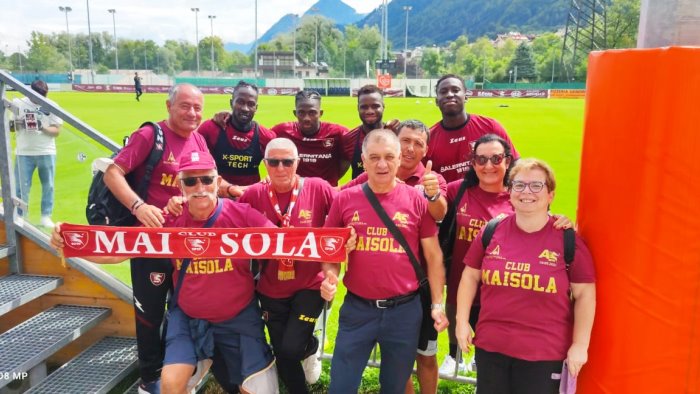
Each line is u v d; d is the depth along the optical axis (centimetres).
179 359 330
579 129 2223
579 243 278
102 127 2120
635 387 265
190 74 10394
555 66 8950
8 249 408
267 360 354
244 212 351
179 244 338
